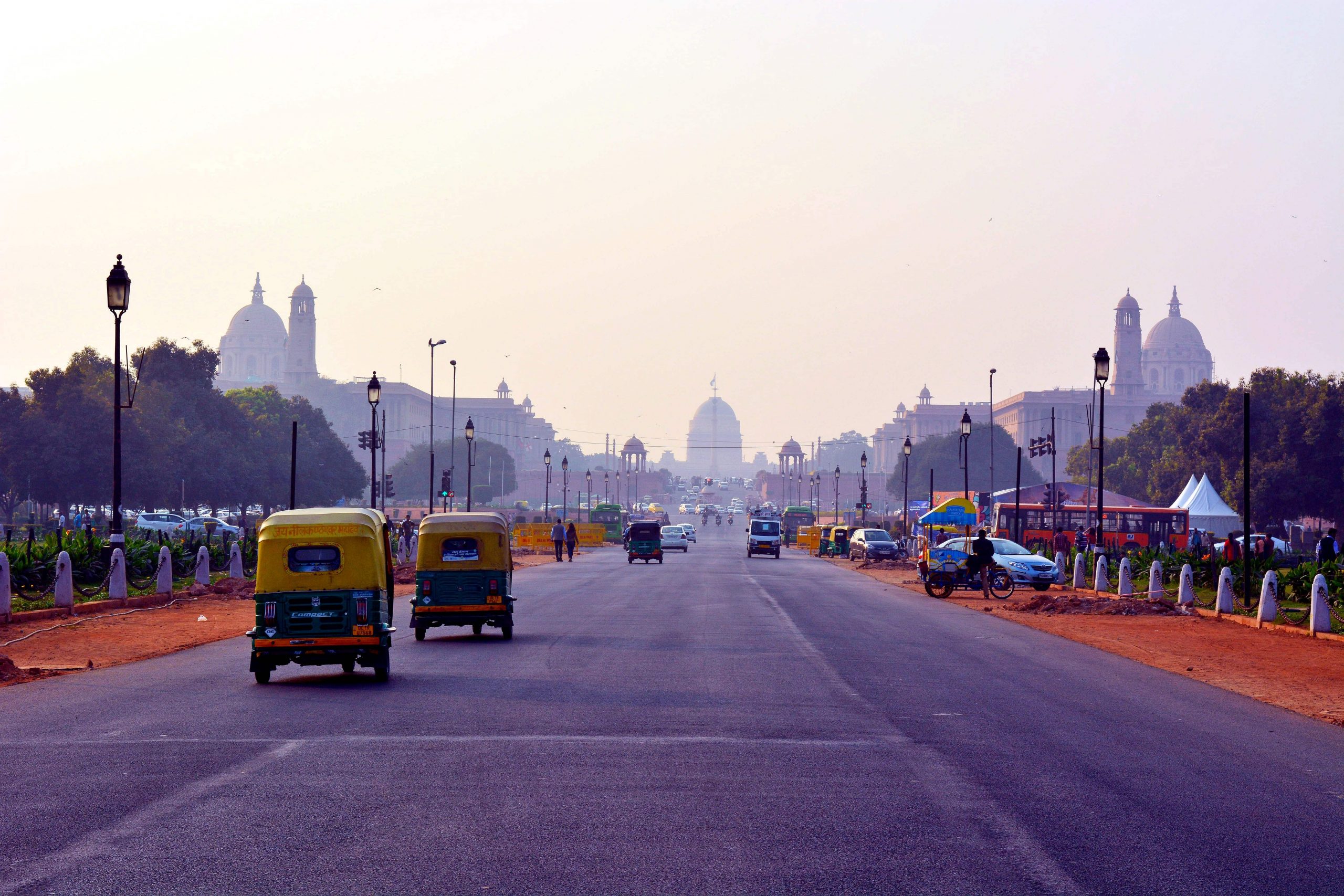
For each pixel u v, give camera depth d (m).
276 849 8.47
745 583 47.31
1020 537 63.34
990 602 39.19
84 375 93.12
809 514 133.25
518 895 7.49
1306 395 93.00
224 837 8.79
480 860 8.24
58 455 88.00
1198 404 105.94
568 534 75.31
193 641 23.91
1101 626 30.11
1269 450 90.81
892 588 46.34
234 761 11.60
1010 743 13.05
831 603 36.38
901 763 11.79
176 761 11.57
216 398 107.50
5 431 89.38
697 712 14.73
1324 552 42.03
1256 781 11.39
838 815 9.61
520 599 36.94
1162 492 107.75
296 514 17.81
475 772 11.12
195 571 40.72
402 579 43.50
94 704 15.38
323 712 14.72
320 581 17.58
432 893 7.51
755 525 81.69
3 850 8.45
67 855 8.34
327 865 8.09
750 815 9.59
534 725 13.73
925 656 21.92
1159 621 31.97
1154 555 49.50
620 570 60.19
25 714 14.55
